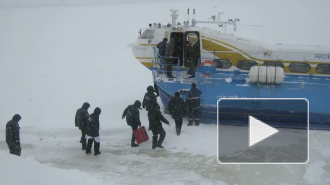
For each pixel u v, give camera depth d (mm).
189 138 10680
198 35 13398
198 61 13125
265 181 8297
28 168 6609
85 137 9844
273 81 12172
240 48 13258
